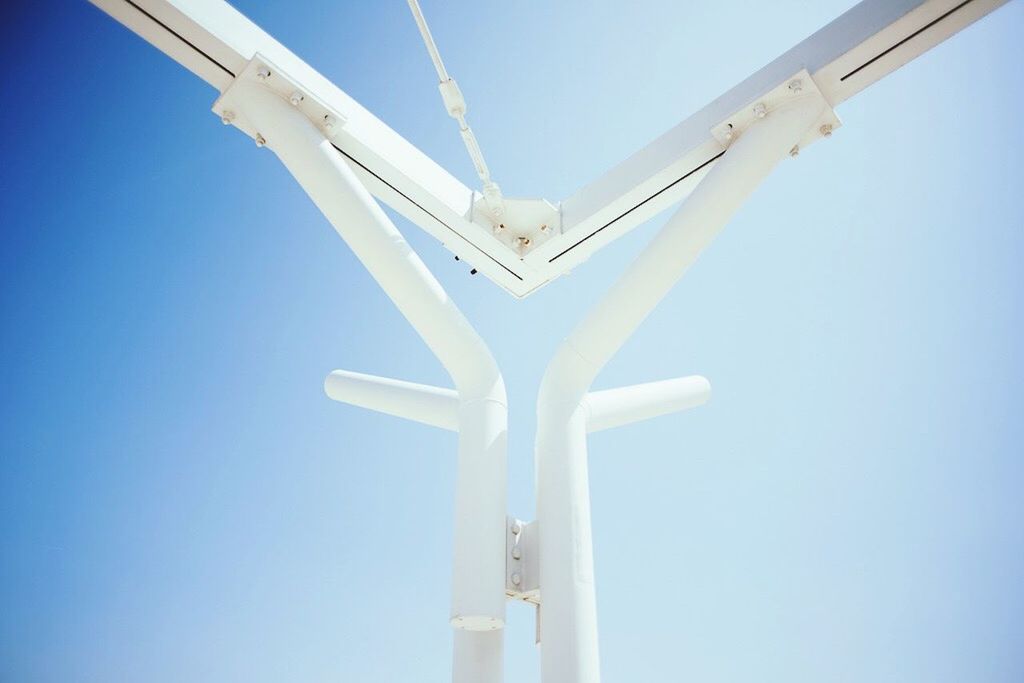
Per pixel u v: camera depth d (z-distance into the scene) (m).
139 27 2.50
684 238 2.64
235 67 2.61
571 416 2.76
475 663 2.55
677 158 2.89
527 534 2.65
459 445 2.70
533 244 3.29
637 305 2.70
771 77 2.72
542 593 2.49
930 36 2.50
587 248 3.28
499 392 2.79
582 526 2.58
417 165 3.05
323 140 2.68
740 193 2.66
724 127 2.76
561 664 2.35
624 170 3.10
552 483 2.64
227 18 2.58
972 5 2.41
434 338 2.74
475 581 2.41
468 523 2.51
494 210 3.19
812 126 2.75
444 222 3.16
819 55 2.62
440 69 2.70
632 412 3.19
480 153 2.91
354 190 2.63
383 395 3.31
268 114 2.64
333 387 3.38
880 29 2.49
